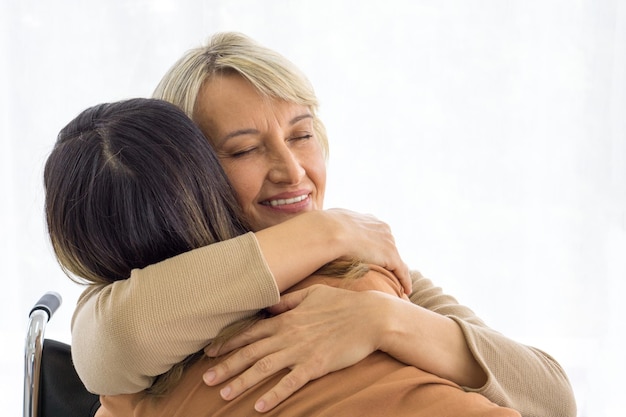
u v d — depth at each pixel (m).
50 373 1.38
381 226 1.13
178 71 1.21
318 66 2.53
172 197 0.99
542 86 2.55
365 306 0.99
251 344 0.98
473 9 2.52
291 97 1.18
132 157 0.98
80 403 1.37
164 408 1.01
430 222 2.59
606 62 2.54
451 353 1.04
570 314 2.63
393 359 1.00
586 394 2.64
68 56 2.55
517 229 2.60
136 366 0.95
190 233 1.00
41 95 2.57
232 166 1.19
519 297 2.62
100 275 1.04
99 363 0.96
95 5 2.54
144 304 0.93
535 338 2.65
